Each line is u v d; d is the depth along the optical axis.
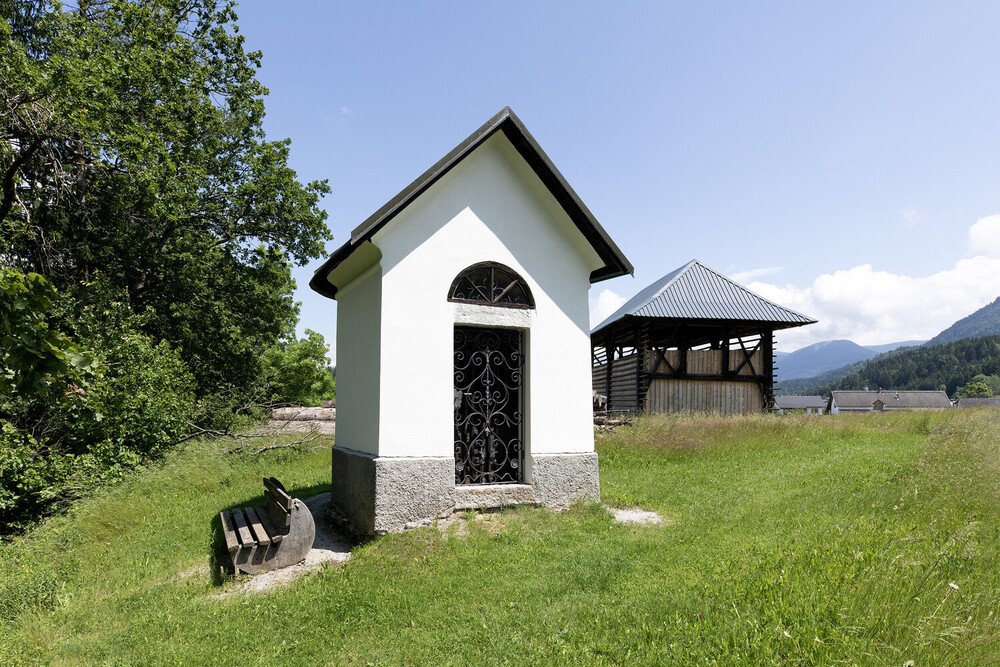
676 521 6.96
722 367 20.19
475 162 7.46
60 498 9.48
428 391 6.89
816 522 6.09
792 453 11.95
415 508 6.61
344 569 5.67
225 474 10.72
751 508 7.15
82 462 10.05
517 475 7.53
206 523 7.74
